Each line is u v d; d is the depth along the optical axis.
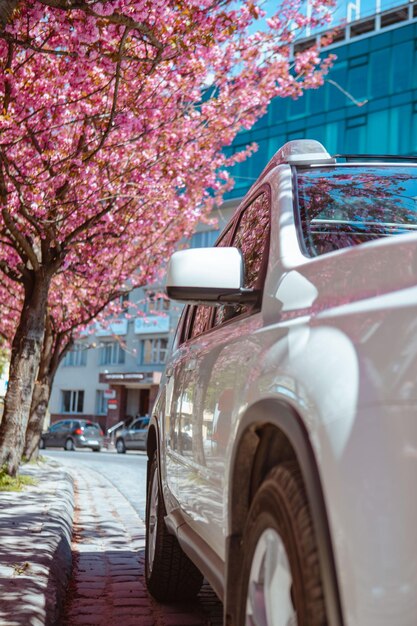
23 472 15.62
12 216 11.80
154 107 11.59
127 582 5.68
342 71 41.06
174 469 4.12
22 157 11.79
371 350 1.86
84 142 11.53
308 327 2.22
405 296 1.89
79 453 38.50
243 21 11.90
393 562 1.65
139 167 12.77
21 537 6.35
